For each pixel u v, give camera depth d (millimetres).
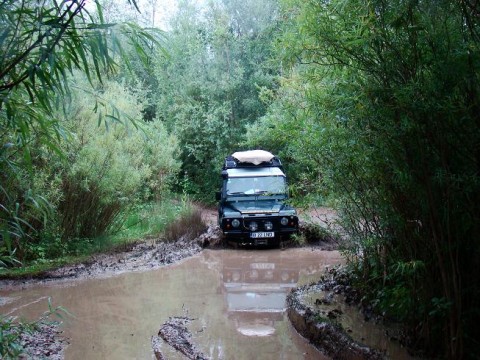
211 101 18797
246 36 19391
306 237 10656
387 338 4660
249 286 7613
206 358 4777
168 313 6297
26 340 5086
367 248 5320
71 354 4984
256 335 5488
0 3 2609
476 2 2955
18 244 8180
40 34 2592
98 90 11773
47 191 8141
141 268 8773
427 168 3512
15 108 3072
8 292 7281
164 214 12656
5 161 3445
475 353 3711
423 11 3236
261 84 18531
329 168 5098
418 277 4020
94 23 2803
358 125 4035
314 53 4199
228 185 11148
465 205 3426
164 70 20219
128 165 10688
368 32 3545
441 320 3975
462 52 3086
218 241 10641
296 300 6016
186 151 19359
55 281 7875
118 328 5762
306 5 3977
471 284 3705
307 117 4980
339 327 4973
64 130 3666
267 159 11562
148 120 22000
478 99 3223
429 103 3178
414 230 4062
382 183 4277
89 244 9680
